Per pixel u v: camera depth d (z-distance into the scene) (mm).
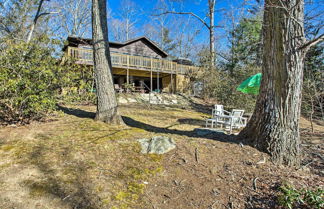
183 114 7996
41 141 3129
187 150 2963
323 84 5820
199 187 2164
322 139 4312
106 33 4422
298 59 2598
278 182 2156
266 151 2740
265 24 2867
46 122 4348
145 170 2469
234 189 2115
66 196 1880
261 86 2969
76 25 17203
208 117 7789
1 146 2842
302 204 1772
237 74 11484
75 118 4820
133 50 15062
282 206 1786
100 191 2002
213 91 12180
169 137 3525
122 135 3617
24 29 10438
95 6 4289
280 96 2684
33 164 2408
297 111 2686
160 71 13727
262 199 1930
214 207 1860
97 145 3072
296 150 2666
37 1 10633
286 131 2656
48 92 4367
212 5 13039
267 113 2812
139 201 1917
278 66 2680
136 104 9703
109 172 2371
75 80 6047
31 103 3908
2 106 3928
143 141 3289
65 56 6059
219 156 2766
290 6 2562
